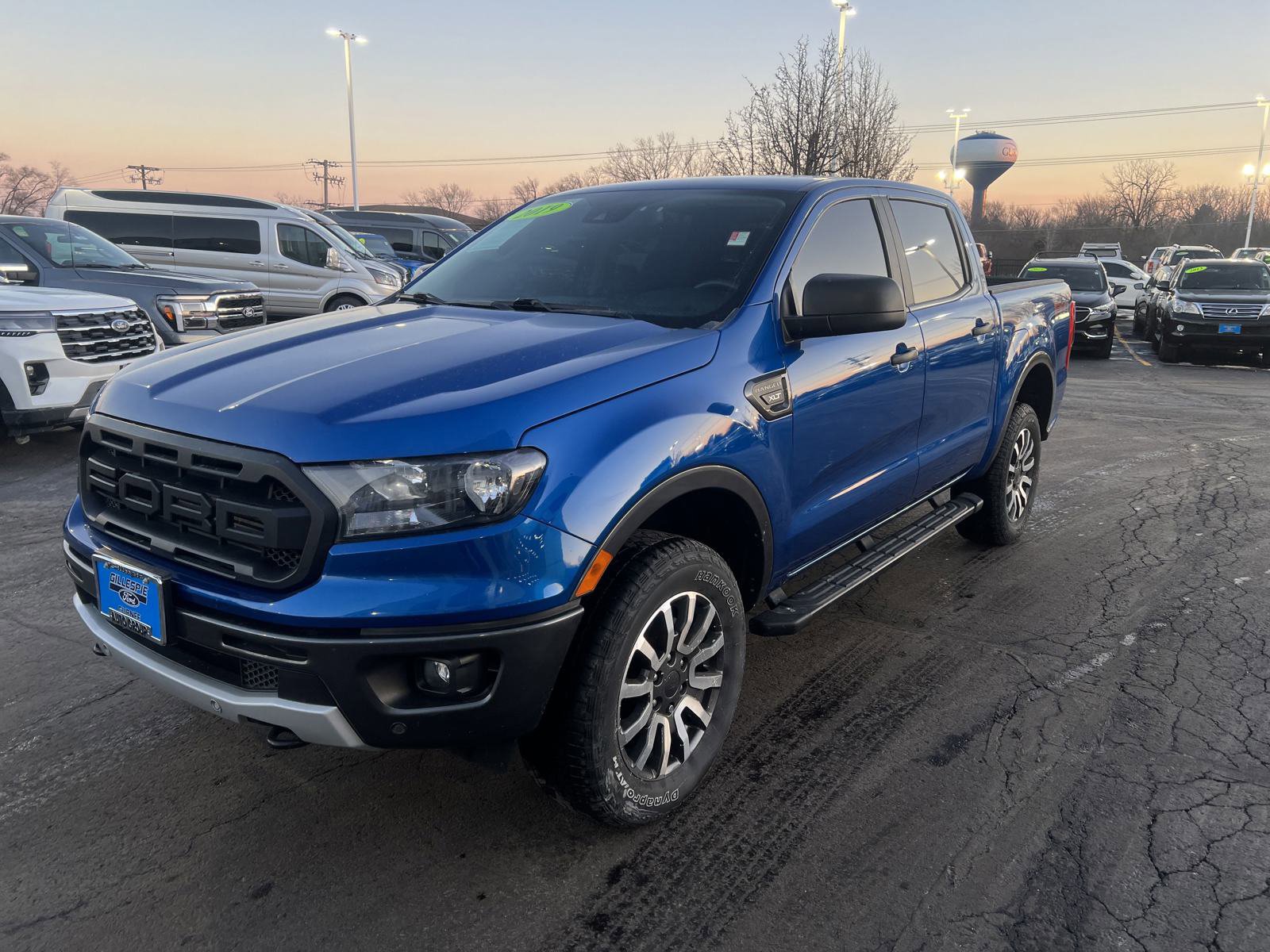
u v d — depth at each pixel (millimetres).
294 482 2023
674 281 3055
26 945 2123
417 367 2373
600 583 2332
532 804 2707
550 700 2295
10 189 71812
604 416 2301
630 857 2475
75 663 3551
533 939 2176
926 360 3691
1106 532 5422
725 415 2609
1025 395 5262
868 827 2609
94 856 2447
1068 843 2537
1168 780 2846
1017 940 2176
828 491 3215
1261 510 5891
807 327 2887
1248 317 14031
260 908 2264
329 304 14688
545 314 2975
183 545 2229
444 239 22000
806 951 2141
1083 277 16156
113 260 9516
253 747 2990
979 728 3162
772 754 2988
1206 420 9414
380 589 2025
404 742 2137
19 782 2773
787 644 3844
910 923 2230
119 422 2387
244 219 14367
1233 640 3904
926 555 4980
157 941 2148
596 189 3891
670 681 2555
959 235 4371
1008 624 4066
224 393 2295
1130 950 2150
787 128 22656
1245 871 2424
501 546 2076
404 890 2334
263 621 2076
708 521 2871
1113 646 3846
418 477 2043
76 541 2551
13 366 6363
